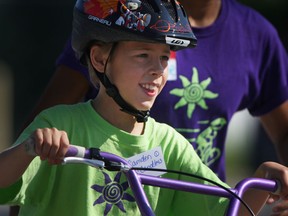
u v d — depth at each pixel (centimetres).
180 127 816
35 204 645
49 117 655
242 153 2327
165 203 682
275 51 879
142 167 648
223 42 838
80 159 589
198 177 625
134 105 653
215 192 638
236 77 841
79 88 805
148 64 650
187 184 632
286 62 891
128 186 659
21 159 589
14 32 2528
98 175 652
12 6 2528
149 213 598
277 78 885
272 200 671
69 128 658
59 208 651
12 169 593
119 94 656
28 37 2531
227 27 842
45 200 648
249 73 857
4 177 598
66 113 663
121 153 666
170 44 646
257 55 865
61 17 2536
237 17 854
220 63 833
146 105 651
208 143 834
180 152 689
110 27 650
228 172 2264
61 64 805
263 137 2322
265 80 884
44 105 801
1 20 2525
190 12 830
